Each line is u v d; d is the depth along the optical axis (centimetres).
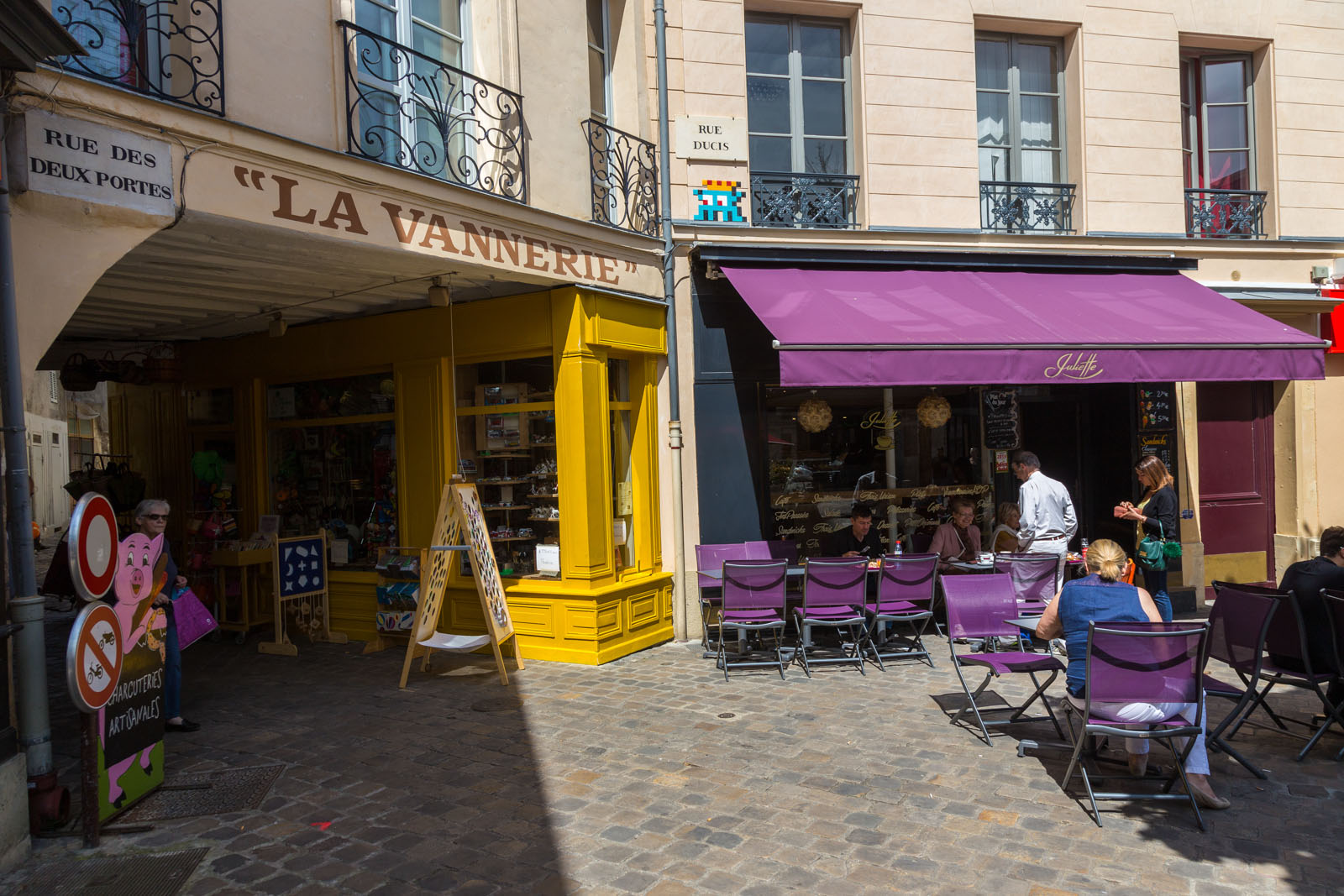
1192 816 388
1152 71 880
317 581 772
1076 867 341
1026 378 640
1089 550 428
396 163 584
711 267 752
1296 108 913
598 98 758
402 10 589
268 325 788
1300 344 677
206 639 802
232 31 443
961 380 630
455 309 733
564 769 451
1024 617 632
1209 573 907
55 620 971
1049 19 855
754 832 375
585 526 678
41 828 380
